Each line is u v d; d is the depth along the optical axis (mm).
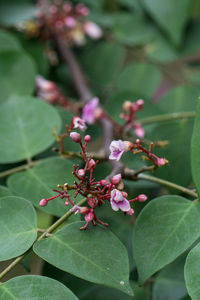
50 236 296
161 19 468
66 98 460
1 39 432
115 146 314
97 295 339
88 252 291
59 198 317
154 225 303
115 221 362
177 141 376
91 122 389
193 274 282
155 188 373
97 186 303
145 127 405
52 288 284
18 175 339
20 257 295
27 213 304
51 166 341
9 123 362
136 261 295
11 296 283
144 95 417
